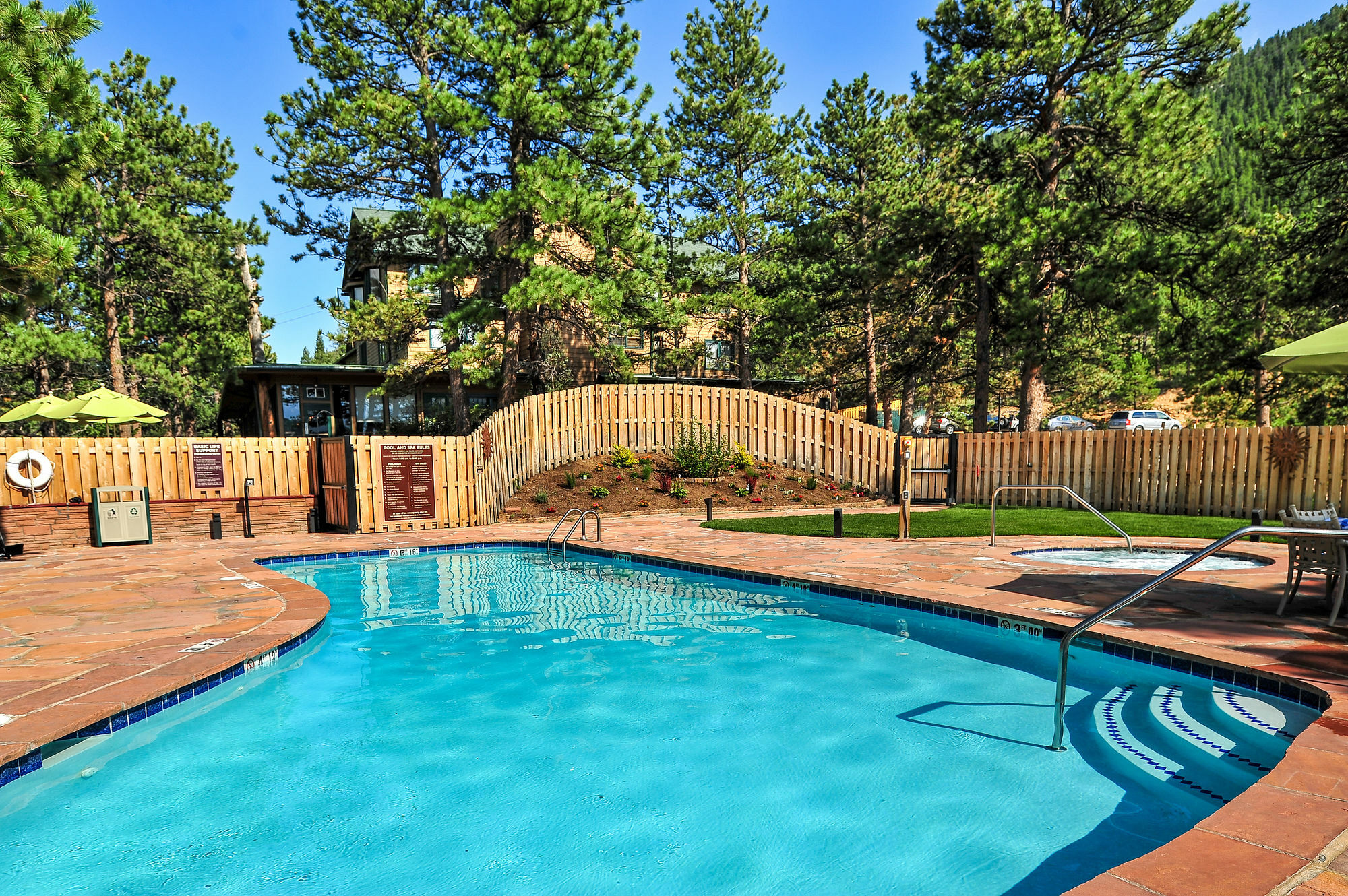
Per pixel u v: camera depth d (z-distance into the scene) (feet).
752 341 95.04
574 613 25.02
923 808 11.23
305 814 11.40
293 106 62.85
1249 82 437.99
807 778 12.43
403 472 46.70
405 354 81.66
